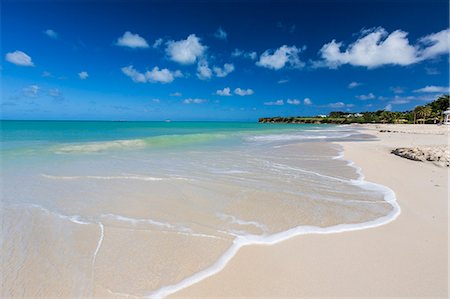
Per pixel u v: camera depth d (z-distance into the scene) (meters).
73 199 6.58
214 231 4.84
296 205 6.20
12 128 36.81
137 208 6.02
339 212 5.76
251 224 5.16
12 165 10.44
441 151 11.45
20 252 4.14
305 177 8.91
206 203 6.35
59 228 4.97
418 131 37.38
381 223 5.16
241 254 4.05
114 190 7.34
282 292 3.21
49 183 7.97
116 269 3.69
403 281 3.40
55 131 30.77
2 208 5.93
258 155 13.77
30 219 5.37
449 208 5.95
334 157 13.06
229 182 8.25
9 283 3.41
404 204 6.21
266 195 6.96
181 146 17.73
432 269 3.64
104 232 4.80
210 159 12.45
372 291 3.22
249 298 3.12
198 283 3.38
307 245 4.31
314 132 39.81
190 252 4.11
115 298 3.15
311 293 3.20
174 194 7.03
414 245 4.29
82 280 3.47
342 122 99.38
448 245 4.29
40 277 3.54
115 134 27.23
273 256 3.99
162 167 10.48
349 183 8.14
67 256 4.03
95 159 12.10
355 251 4.11
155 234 4.72
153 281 3.44
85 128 40.16
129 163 11.25
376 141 21.88
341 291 3.22
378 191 7.27
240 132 36.12
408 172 9.52
